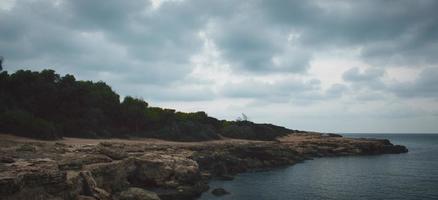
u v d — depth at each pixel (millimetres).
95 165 38844
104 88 106875
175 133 103438
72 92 91562
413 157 124125
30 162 31766
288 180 67188
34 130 67438
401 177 72562
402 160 111500
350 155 131375
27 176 25734
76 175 32469
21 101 82188
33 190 25922
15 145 51219
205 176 66062
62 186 28953
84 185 33469
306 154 121562
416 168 88562
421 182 65750
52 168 29938
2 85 81688
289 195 52562
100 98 97688
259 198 50156
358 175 74938
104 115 95625
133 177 47906
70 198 29969
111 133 91812
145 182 48375
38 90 86312
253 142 106375
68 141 68688
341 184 63000
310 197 51406
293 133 174000
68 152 47188
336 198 50844
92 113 90000
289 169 85812
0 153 40781
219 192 51656
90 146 54469
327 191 56156
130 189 39656
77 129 82750
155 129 106875
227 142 102188
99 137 84875
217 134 124188
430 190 57406
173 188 48375
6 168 27406
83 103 92500
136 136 98062
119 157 47875
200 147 81375
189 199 47406
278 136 155375
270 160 94875
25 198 24906
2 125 66000
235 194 52281
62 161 36938
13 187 23844
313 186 60719
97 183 37594
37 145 52906
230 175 73750
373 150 143125
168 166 50344
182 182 50906
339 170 83938
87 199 31578
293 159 104875
